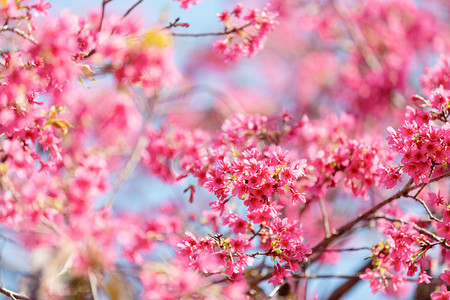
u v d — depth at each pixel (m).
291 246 4.95
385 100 11.45
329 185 5.96
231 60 6.15
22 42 5.44
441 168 5.68
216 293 4.99
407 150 4.80
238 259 5.05
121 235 5.57
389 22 12.28
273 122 6.58
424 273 5.13
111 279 5.88
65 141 7.57
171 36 5.92
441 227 4.96
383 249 5.44
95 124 7.88
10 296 5.62
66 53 5.03
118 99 7.54
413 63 12.01
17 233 6.77
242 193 4.79
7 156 5.66
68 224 5.73
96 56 5.60
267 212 4.86
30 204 5.46
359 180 5.97
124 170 7.85
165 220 7.06
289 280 6.42
